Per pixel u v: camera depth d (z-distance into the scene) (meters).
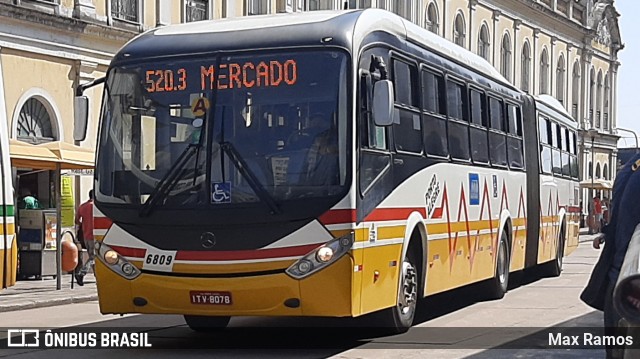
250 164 10.13
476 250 15.19
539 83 59.38
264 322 13.71
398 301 11.76
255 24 10.83
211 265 10.03
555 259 22.14
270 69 10.34
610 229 7.09
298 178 10.02
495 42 53.12
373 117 10.37
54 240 22.72
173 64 10.62
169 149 10.41
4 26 24.12
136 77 10.73
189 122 10.41
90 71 27.00
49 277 23.11
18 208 23.14
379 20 11.36
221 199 10.09
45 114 25.73
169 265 10.16
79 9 26.28
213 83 10.45
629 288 5.08
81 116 11.28
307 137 10.12
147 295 10.32
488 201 15.95
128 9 28.64
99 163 10.70
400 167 11.55
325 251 9.85
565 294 17.86
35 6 24.95
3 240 11.95
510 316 14.30
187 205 10.17
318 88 10.22
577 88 65.56
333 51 10.29
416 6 44.75
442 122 13.45
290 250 9.91
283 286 9.91
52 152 19.89
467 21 49.91
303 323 13.55
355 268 10.02
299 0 36.78
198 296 10.12
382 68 10.88
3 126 12.34
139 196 10.38
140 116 10.61
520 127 18.56
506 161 17.34
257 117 10.27
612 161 71.38
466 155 14.66
